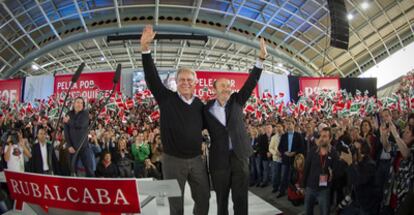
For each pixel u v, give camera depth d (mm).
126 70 16094
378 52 23594
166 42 23141
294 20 21047
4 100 15344
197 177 2227
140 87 15852
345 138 5438
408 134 3373
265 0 19250
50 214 1348
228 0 19031
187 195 4395
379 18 20828
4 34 20031
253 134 8969
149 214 1975
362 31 21922
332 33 11758
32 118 11672
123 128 11523
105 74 15453
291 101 16250
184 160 2205
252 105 13938
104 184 1228
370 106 11867
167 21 20188
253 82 2686
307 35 22562
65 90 15328
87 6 18688
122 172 6711
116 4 17844
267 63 27094
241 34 21750
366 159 4223
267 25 20672
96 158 7082
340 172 4191
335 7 11617
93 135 7188
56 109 11812
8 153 5324
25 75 26594
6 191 4391
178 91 2357
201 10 19828
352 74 25844
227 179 2461
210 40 23078
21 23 19562
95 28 20109
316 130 7094
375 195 4148
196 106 2381
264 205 4809
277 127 7410
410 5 19938
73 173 2471
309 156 4359
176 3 19234
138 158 7148
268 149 7918
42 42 21703
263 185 7965
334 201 5285
